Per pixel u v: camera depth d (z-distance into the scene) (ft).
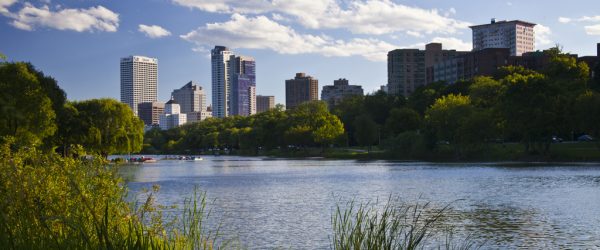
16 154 47.60
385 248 42.60
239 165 477.77
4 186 38.73
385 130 618.85
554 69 562.25
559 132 401.70
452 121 462.19
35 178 42.22
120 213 45.09
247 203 175.01
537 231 117.50
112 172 50.03
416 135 510.99
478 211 148.15
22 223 33.58
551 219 133.69
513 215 140.56
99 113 415.23
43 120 246.88
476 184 234.17
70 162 48.03
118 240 33.63
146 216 64.49
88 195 43.65
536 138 410.72
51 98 297.94
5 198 36.52
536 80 410.31
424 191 208.95
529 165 361.71
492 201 172.24
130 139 440.04
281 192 213.66
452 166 378.12
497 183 236.43
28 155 47.75
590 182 231.71
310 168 398.42
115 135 415.23
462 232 115.55
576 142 484.74
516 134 430.61
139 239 33.73
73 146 50.67
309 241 107.45
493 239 108.58
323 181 269.23
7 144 47.96
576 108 382.63
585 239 108.88
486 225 124.47
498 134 442.09
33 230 33.42
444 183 242.78
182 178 301.02
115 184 49.65
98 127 407.85
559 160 394.73
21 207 36.29
